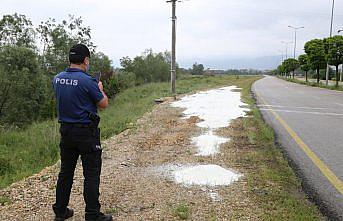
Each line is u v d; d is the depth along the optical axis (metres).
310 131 10.06
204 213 4.17
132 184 5.14
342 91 30.31
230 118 11.69
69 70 3.91
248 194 4.76
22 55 19.19
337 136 9.34
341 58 36.75
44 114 19.52
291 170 5.95
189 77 63.22
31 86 19.14
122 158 6.56
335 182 5.55
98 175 3.98
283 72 106.81
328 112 14.59
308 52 46.94
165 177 5.46
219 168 5.86
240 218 4.04
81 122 3.80
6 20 24.08
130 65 50.50
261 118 12.14
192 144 7.72
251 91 28.38
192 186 5.05
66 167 4.00
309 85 43.09
